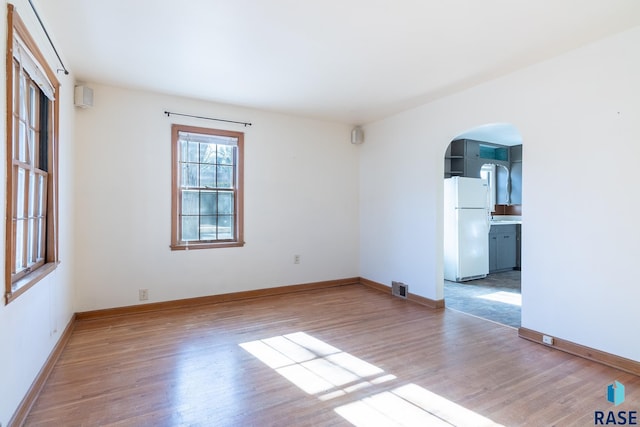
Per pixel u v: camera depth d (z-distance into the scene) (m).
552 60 2.83
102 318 3.51
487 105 3.37
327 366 2.47
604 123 2.50
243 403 2.00
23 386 1.84
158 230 3.83
